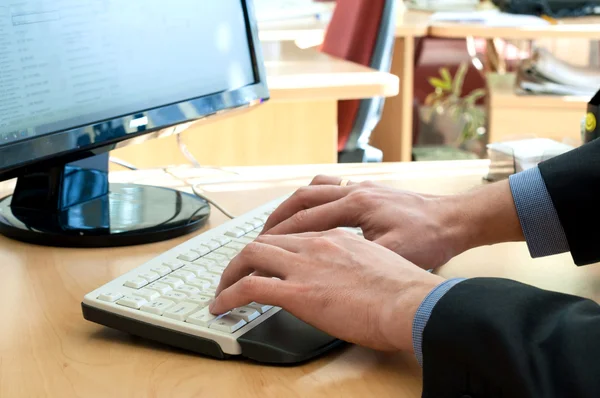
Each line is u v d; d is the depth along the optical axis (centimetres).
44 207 98
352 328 62
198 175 124
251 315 66
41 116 88
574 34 259
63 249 90
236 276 69
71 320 71
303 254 67
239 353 63
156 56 102
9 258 87
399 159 282
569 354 51
